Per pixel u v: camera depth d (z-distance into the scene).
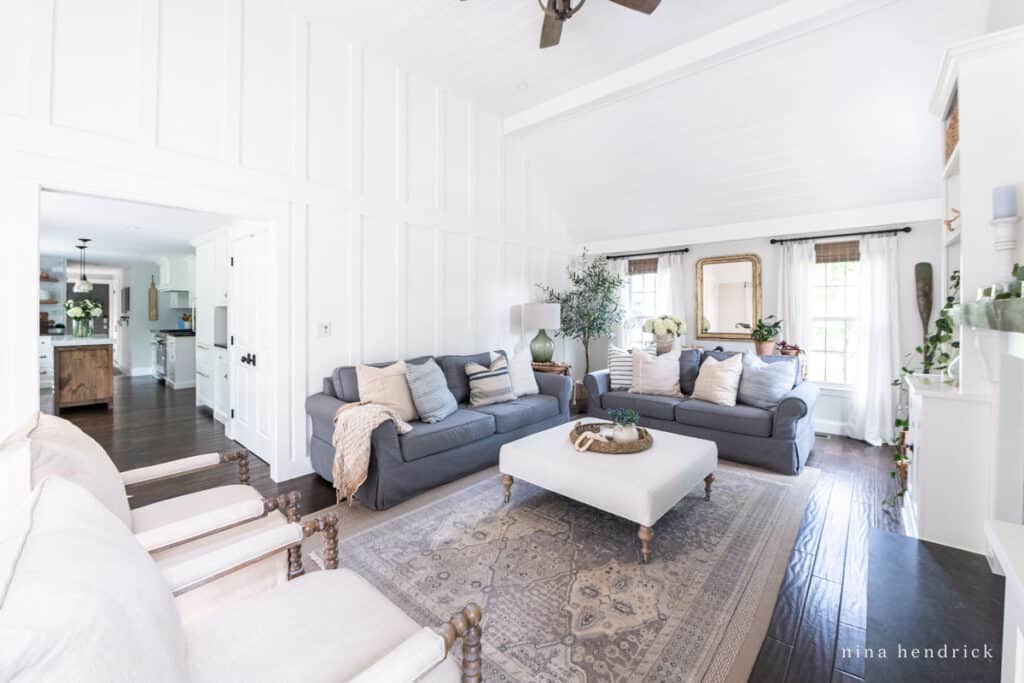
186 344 6.80
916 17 2.73
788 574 2.06
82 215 4.37
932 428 2.03
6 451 1.04
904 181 3.83
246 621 1.08
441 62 3.72
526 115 4.51
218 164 2.84
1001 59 1.83
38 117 2.24
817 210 4.39
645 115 4.04
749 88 3.49
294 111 3.19
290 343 3.24
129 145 2.51
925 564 1.60
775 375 3.73
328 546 1.45
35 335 2.24
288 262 3.20
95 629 0.57
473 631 1.00
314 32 3.27
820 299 4.61
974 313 1.52
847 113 3.42
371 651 0.99
